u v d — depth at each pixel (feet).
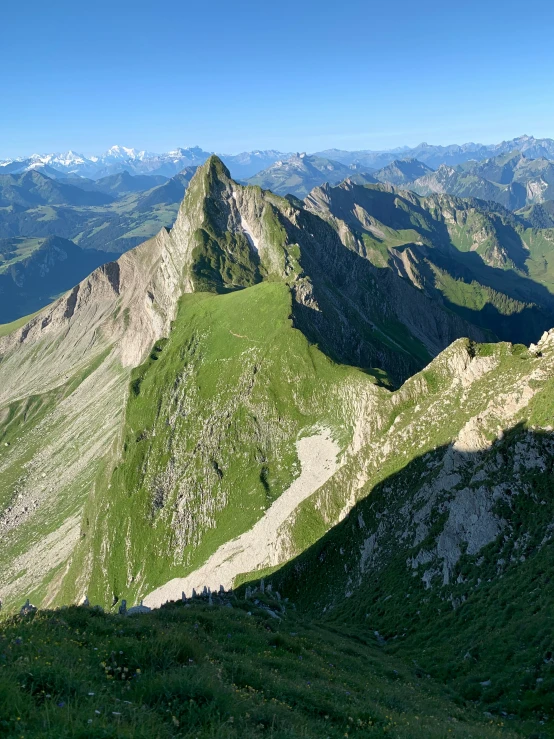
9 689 49.65
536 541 175.42
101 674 63.57
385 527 269.64
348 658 135.23
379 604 214.90
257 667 89.86
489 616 157.79
